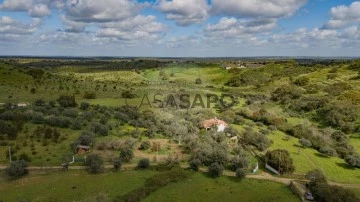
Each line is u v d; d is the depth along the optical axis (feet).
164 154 295.69
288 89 557.33
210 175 260.01
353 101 476.54
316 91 562.66
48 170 254.68
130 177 247.70
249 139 338.75
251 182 254.27
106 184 235.20
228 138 350.02
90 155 272.10
